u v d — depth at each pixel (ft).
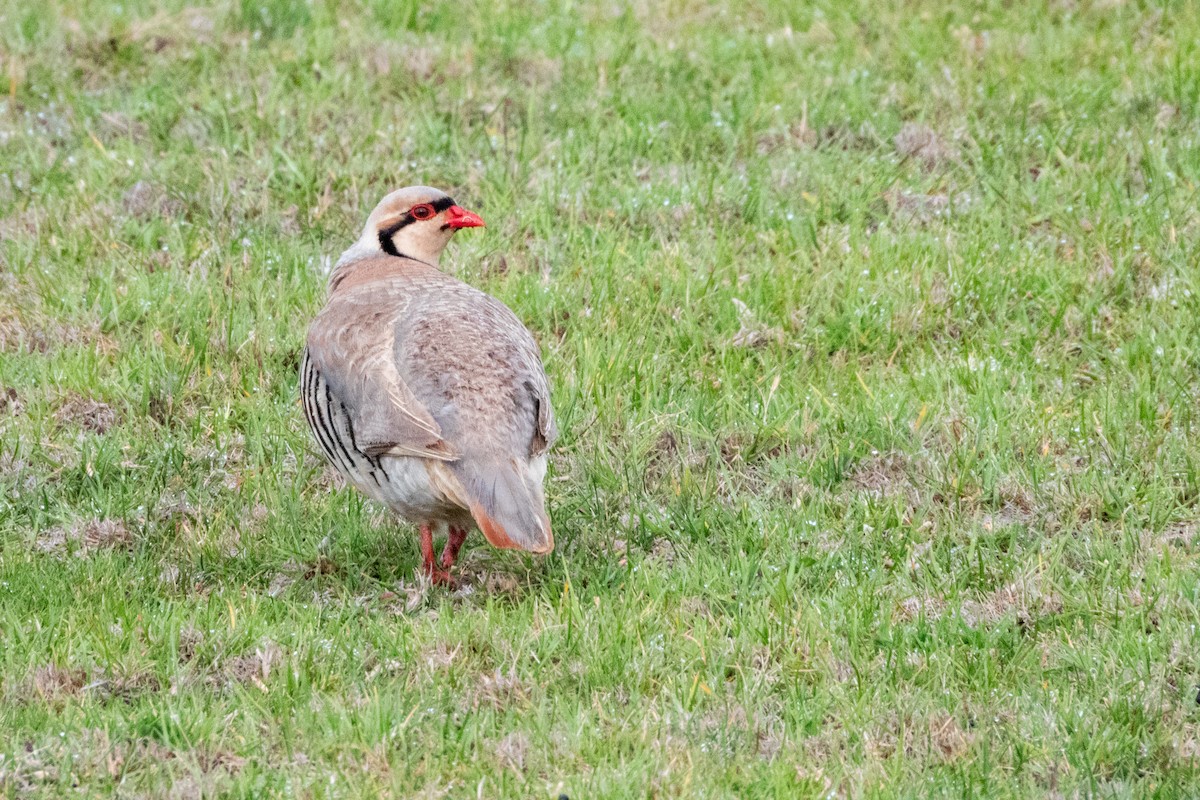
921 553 34.96
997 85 54.75
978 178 50.62
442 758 27.48
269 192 49.47
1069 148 51.78
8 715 28.32
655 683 30.25
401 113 53.88
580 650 31.14
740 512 36.63
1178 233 46.32
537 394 33.17
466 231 47.78
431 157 51.57
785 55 58.70
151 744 27.63
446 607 32.71
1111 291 44.52
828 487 37.73
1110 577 33.50
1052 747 28.04
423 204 37.60
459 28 60.59
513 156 51.49
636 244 47.21
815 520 36.06
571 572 34.45
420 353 32.55
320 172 50.24
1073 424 38.70
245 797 26.23
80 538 35.68
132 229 47.70
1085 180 49.24
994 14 61.36
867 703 29.37
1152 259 45.19
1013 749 28.14
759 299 44.34
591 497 37.37
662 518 36.37
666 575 34.06
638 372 41.04
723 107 54.60
